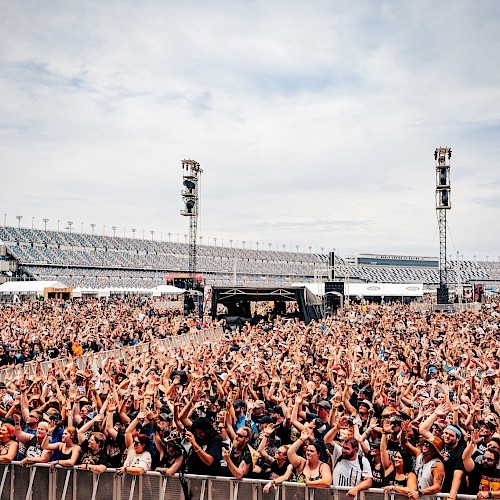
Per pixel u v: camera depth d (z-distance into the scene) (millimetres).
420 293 85250
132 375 14570
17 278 107812
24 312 45562
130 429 8930
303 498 7965
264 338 28453
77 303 63688
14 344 24609
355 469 7977
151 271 142250
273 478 8344
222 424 8977
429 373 17547
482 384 14641
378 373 15328
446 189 75250
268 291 50094
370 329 34812
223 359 19859
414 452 8297
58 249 129250
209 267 160750
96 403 11586
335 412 10023
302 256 195750
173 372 17359
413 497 7586
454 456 7914
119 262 139875
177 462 8539
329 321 46344
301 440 8281
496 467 7699
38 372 16250
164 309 61906
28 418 10016
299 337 27750
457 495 7602
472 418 10156
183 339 36438
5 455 9141
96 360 25562
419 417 10336
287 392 12562
